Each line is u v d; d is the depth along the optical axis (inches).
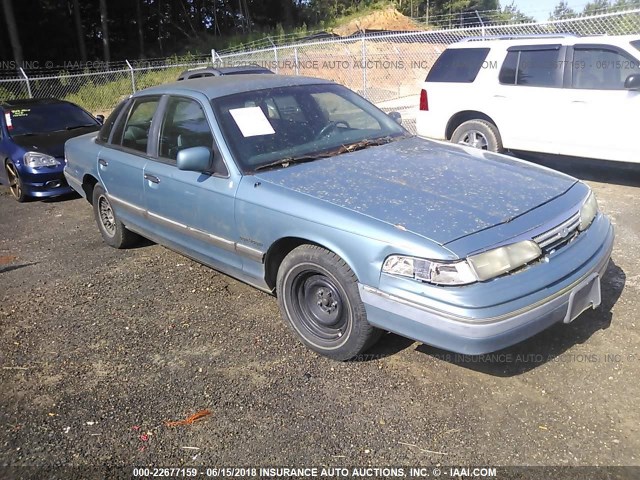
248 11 1856.5
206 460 106.9
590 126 260.8
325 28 1784.0
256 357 140.2
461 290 108.6
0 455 111.3
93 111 830.5
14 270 211.6
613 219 222.7
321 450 107.4
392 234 116.2
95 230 257.3
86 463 108.0
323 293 135.0
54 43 1416.1
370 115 185.6
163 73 963.3
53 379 136.4
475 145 307.7
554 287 115.9
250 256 147.2
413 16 2122.3
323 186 136.6
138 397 127.0
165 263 208.2
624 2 812.6
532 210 123.3
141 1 1605.6
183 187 163.3
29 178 307.6
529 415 113.2
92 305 175.9
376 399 121.0
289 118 167.6
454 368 130.2
